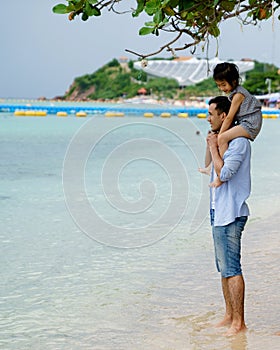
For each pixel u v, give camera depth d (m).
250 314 5.20
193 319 5.16
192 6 3.89
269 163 18.77
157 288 6.11
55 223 9.40
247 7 4.10
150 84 119.75
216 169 4.38
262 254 7.34
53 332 4.95
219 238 4.48
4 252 7.61
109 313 5.38
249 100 4.34
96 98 143.12
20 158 19.62
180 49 4.09
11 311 5.46
